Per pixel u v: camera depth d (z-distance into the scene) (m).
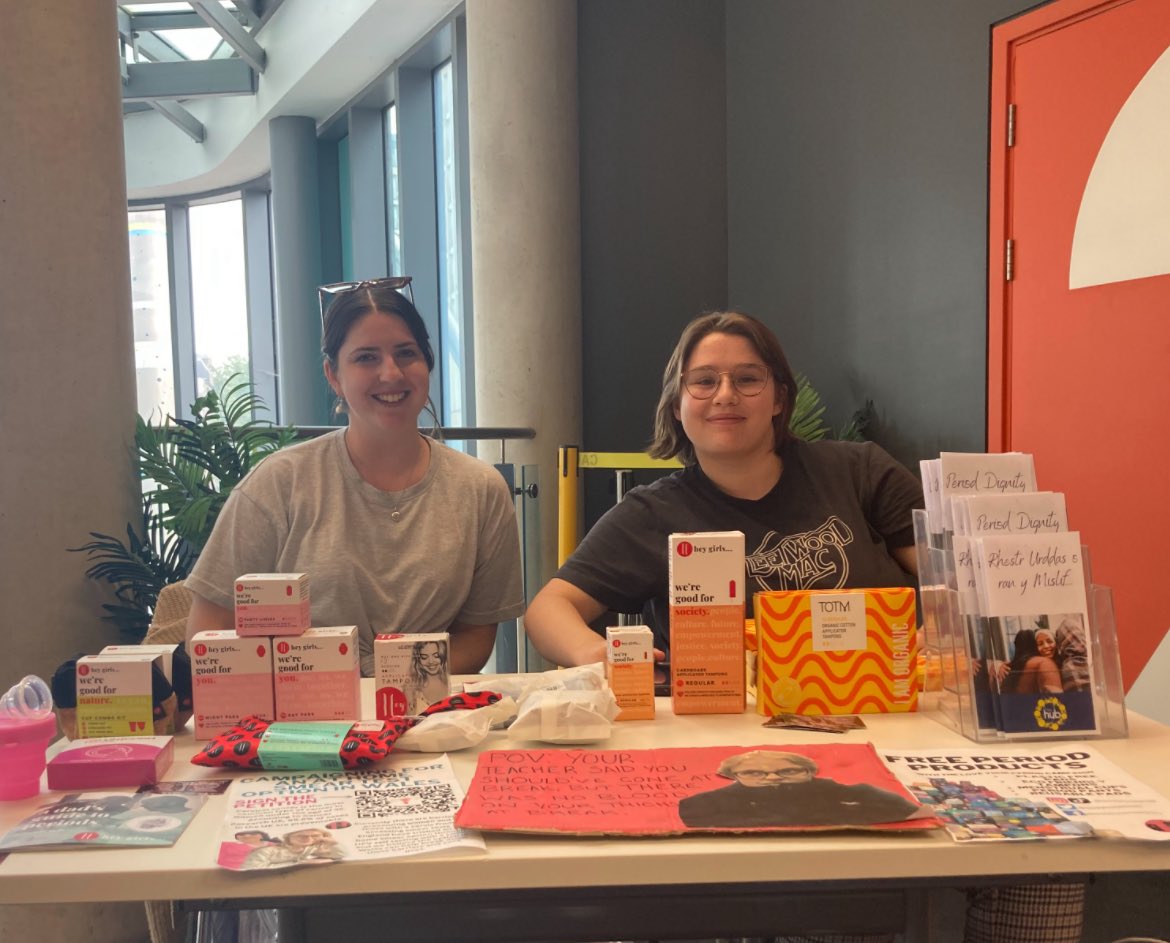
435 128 5.86
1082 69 2.59
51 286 2.37
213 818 1.01
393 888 0.90
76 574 2.42
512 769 1.12
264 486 1.89
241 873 0.90
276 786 1.10
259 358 8.51
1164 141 2.37
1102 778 1.08
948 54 3.05
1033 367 2.77
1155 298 2.41
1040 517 1.29
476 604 2.03
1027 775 1.09
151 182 8.39
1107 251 2.53
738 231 4.31
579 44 4.27
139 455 2.55
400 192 5.88
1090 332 2.59
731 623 1.36
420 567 1.89
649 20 4.30
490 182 4.14
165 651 1.32
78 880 0.89
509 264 4.14
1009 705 1.22
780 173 3.99
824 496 1.90
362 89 6.26
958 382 3.04
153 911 1.27
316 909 1.02
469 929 1.03
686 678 1.37
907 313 3.28
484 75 4.12
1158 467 2.41
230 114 7.48
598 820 0.97
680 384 1.89
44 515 2.38
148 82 6.98
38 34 2.35
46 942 2.26
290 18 6.24
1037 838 0.93
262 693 1.28
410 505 1.92
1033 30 2.72
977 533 1.27
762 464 1.91
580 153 4.29
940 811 0.99
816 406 3.81
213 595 1.84
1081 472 2.62
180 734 1.32
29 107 2.34
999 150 2.86
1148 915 1.77
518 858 0.91
